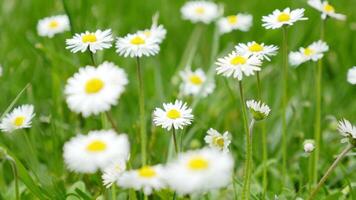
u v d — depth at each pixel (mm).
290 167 597
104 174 455
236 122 648
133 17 865
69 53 698
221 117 636
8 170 593
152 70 742
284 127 540
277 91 653
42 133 597
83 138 403
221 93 676
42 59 686
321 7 545
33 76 703
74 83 407
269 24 504
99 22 689
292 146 614
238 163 592
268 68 702
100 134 403
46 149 597
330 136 627
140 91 484
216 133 471
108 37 485
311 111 638
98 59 634
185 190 376
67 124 638
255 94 694
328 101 700
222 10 722
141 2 905
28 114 490
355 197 500
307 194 538
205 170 377
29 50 748
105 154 396
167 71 744
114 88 403
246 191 466
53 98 634
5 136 594
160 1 903
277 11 508
